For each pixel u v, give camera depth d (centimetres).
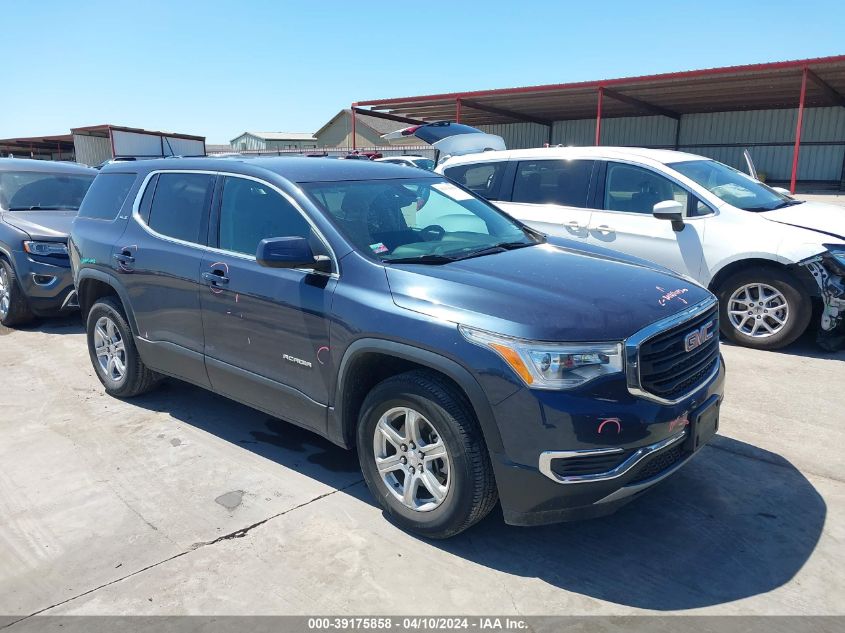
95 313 521
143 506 363
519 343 284
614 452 283
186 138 3338
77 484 388
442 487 319
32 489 382
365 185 413
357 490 380
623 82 2275
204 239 428
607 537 332
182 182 458
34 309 734
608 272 353
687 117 3139
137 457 422
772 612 276
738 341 644
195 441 446
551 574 303
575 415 278
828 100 2612
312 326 354
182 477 396
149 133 3142
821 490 372
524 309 296
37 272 718
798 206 682
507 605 282
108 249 491
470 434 301
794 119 2877
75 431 462
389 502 339
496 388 286
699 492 372
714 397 333
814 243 586
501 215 461
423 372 319
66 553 321
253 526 343
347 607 282
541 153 763
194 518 351
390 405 327
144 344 475
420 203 423
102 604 285
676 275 375
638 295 321
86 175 908
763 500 363
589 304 304
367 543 327
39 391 544
